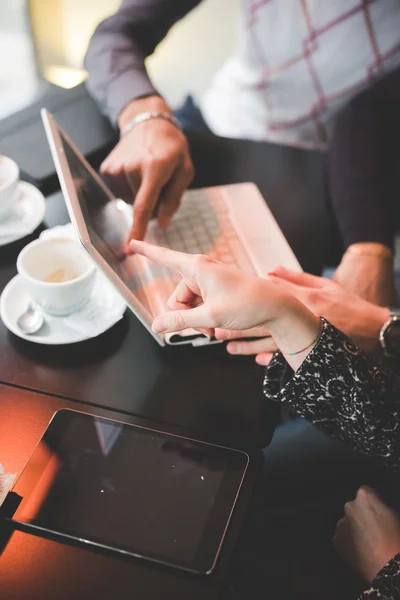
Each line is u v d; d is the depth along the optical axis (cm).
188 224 105
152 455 73
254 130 177
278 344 77
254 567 92
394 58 150
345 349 76
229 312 72
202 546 66
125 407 79
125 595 63
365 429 79
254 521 97
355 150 124
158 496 70
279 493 100
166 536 67
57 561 64
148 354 86
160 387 82
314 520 97
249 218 107
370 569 87
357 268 111
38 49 232
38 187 108
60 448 73
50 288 81
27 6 226
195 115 169
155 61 227
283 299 73
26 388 80
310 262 103
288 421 109
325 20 151
